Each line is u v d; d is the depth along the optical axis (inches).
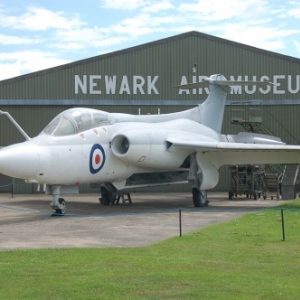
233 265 295.4
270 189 918.4
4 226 481.4
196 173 681.0
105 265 291.1
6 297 229.3
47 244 375.6
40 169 522.3
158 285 248.5
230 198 852.0
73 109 598.5
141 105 1043.9
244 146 634.8
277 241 374.0
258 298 228.7
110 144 611.8
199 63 1048.2
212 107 813.9
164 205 721.0
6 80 1016.2
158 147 641.6
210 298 228.2
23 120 1026.7
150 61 1044.5
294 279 262.5
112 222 506.3
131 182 692.7
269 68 1049.5
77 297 229.3
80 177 579.8
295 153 662.5
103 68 1037.2
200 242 371.2
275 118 1052.5
